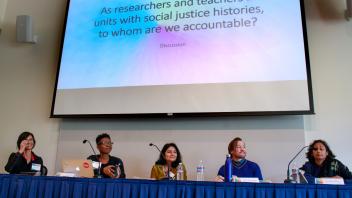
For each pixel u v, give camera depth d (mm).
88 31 3994
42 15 4480
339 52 3451
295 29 3357
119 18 3926
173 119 3627
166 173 2855
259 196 1755
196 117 3531
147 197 1868
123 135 3738
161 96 3547
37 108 4148
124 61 3766
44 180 2031
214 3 3643
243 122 3434
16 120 4172
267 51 3371
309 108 3146
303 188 1726
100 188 1942
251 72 3359
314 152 2842
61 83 3912
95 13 4035
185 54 3586
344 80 3367
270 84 3287
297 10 3404
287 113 3182
